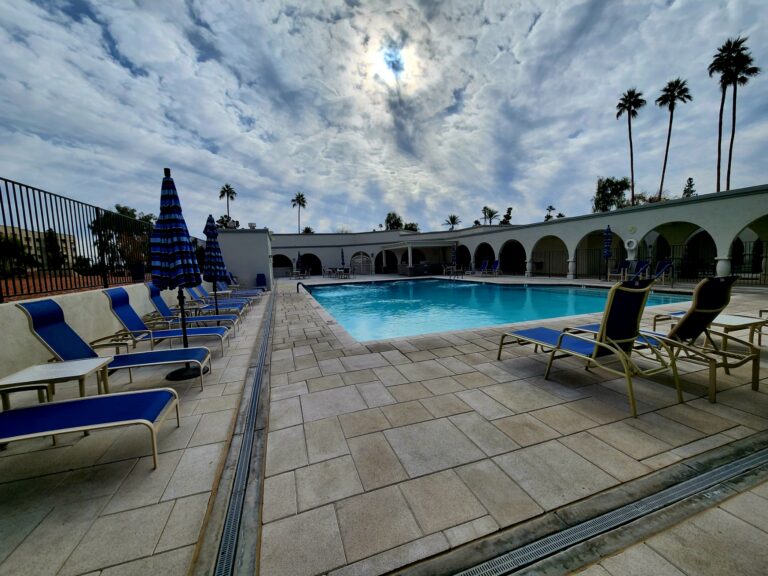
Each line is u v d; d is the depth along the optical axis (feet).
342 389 10.75
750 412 8.54
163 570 4.51
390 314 35.78
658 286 39.34
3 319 11.50
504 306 38.52
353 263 104.78
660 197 81.92
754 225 43.80
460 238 84.74
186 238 12.42
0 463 7.07
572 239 55.26
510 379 11.25
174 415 9.24
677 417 8.39
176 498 5.96
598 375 11.51
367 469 6.61
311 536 5.00
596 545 4.75
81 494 6.08
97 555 4.76
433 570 4.44
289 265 105.81
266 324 22.39
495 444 7.38
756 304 24.89
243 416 9.10
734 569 4.26
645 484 5.97
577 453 6.96
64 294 14.98
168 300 27.71
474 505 5.57
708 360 9.12
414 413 8.95
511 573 4.38
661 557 4.50
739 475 6.13
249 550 4.81
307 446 7.50
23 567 4.58
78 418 6.57
